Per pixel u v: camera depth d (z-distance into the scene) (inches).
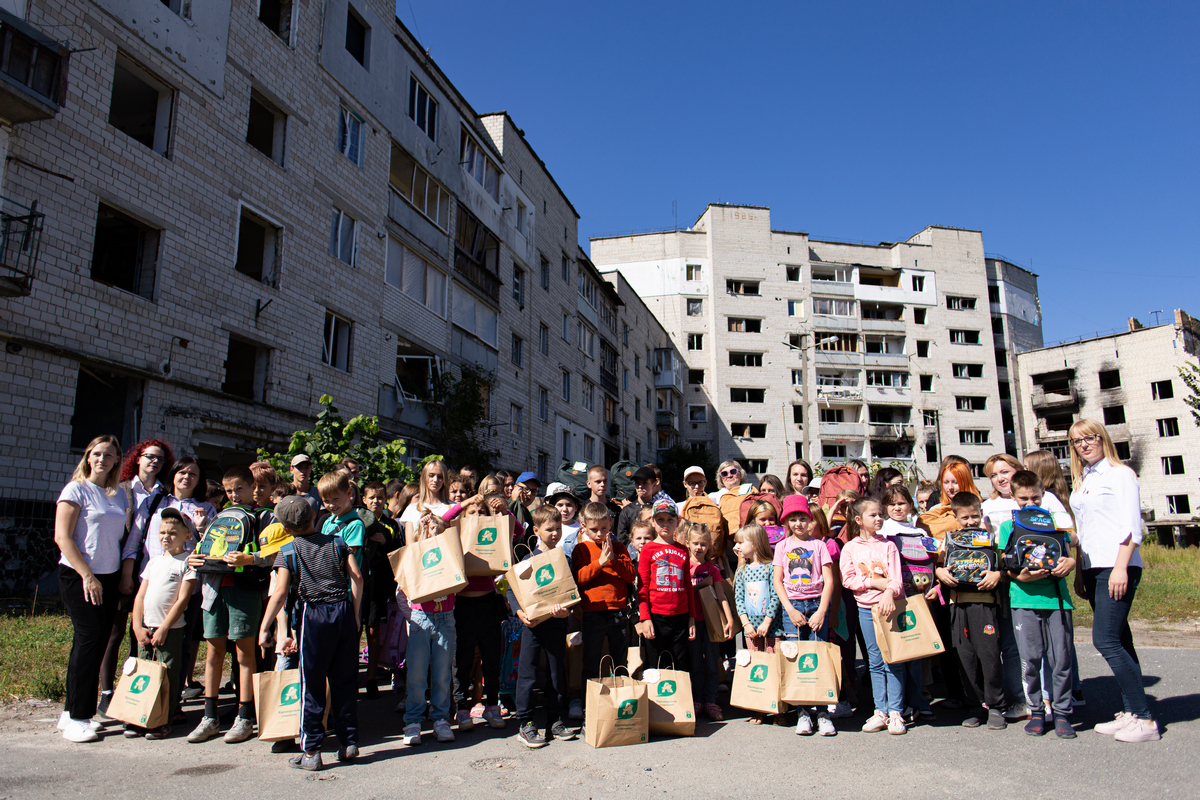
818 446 1904.5
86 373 460.1
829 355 1950.1
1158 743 186.4
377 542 250.1
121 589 208.2
